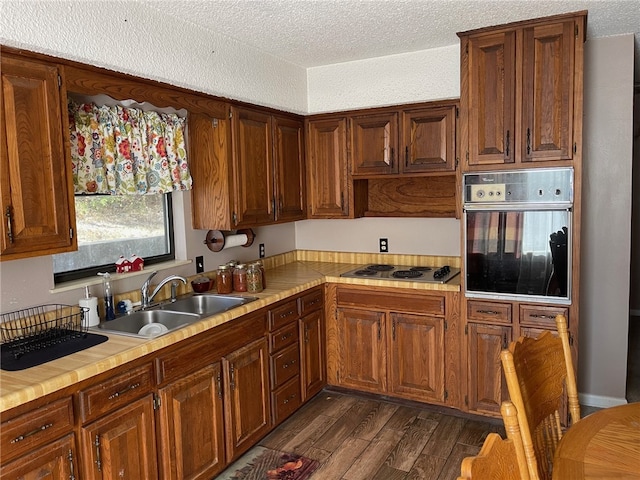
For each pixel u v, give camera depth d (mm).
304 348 3322
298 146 3738
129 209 2867
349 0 2342
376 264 3998
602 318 3258
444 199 3689
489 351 3004
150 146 2805
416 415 3273
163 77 2451
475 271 2979
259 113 3311
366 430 3090
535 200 2773
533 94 2732
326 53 3254
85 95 2443
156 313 2723
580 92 2635
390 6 2434
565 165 2701
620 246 3172
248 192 3215
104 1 2148
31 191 1908
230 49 2896
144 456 2113
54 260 2455
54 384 1698
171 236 3119
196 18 2531
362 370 3498
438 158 3340
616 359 3250
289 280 3434
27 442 1650
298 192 3758
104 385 1914
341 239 4152
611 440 1429
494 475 915
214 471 2523
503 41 2768
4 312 2133
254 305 2771
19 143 1863
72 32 2012
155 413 2174
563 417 2861
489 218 2900
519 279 2863
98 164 2494
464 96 2887
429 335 3223
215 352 2523
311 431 3088
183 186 3008
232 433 2643
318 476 2613
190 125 3107
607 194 3172
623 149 3111
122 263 2715
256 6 2385
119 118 2596
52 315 2303
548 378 1644
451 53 3170
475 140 2898
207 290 3119
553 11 2568
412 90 3318
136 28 2303
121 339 2150
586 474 1257
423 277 3346
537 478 1340
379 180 3896
